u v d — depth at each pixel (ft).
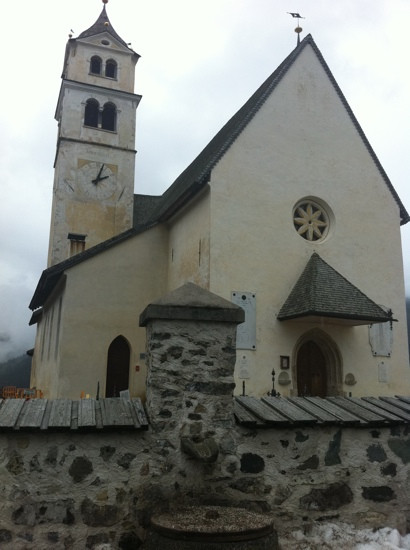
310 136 54.60
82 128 86.58
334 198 54.34
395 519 20.03
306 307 45.19
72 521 16.81
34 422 16.90
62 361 56.39
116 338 59.36
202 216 50.96
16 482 16.67
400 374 53.01
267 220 50.57
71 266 58.90
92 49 91.20
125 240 62.08
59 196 83.25
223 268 47.96
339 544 18.35
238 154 50.78
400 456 20.79
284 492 18.88
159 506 17.61
